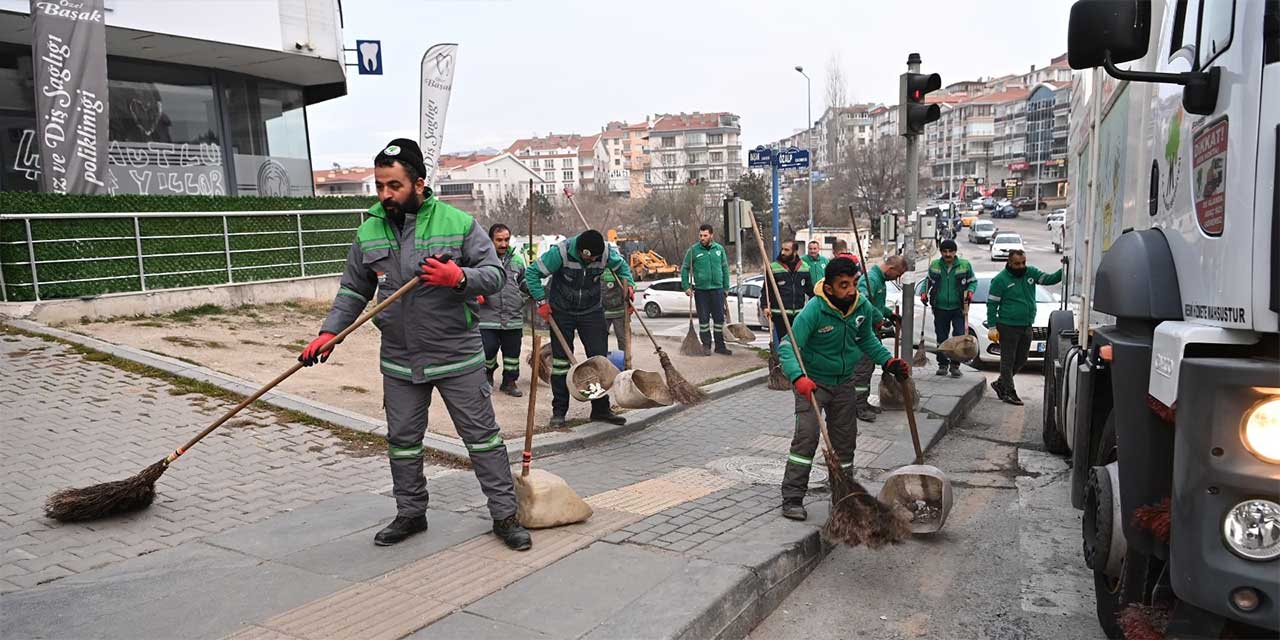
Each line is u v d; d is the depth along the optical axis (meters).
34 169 12.94
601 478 6.13
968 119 120.25
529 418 4.95
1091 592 4.55
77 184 10.97
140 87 13.99
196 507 5.16
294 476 5.82
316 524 4.83
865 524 4.42
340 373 9.20
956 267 11.02
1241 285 2.62
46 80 10.68
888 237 11.59
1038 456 7.60
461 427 4.42
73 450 6.04
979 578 4.75
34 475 5.56
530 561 4.25
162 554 4.39
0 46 12.51
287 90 16.67
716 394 9.62
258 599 3.78
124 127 13.77
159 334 9.98
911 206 9.23
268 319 12.01
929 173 116.88
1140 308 3.24
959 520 5.79
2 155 12.59
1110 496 3.56
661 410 8.39
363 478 5.85
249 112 15.78
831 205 59.25
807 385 4.83
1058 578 4.74
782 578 4.45
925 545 5.28
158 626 3.51
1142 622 3.15
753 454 7.04
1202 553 2.60
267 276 13.28
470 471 6.12
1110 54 3.01
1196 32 3.25
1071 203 7.90
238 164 15.52
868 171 54.88
